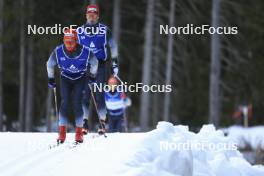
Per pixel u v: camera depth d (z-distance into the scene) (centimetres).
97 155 3120
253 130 10656
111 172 2830
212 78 8675
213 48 8700
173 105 11050
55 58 3453
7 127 11462
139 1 10406
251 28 10462
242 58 10406
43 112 11438
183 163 3123
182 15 10200
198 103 10944
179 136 3312
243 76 10800
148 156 3041
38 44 9288
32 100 9956
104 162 2978
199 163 3462
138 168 2850
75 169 2969
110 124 5228
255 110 12294
